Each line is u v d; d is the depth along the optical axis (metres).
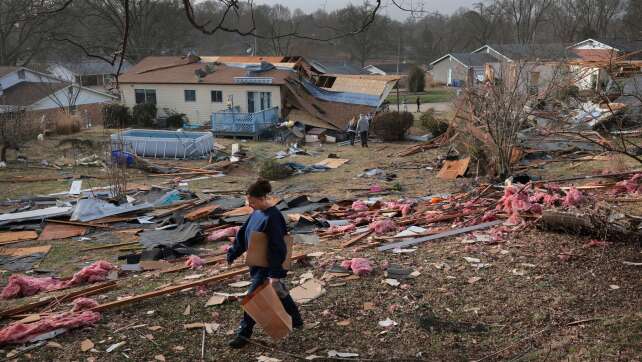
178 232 12.45
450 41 70.06
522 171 18.22
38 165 22.42
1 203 16.42
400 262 7.96
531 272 7.38
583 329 5.75
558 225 9.01
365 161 23.77
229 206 15.41
